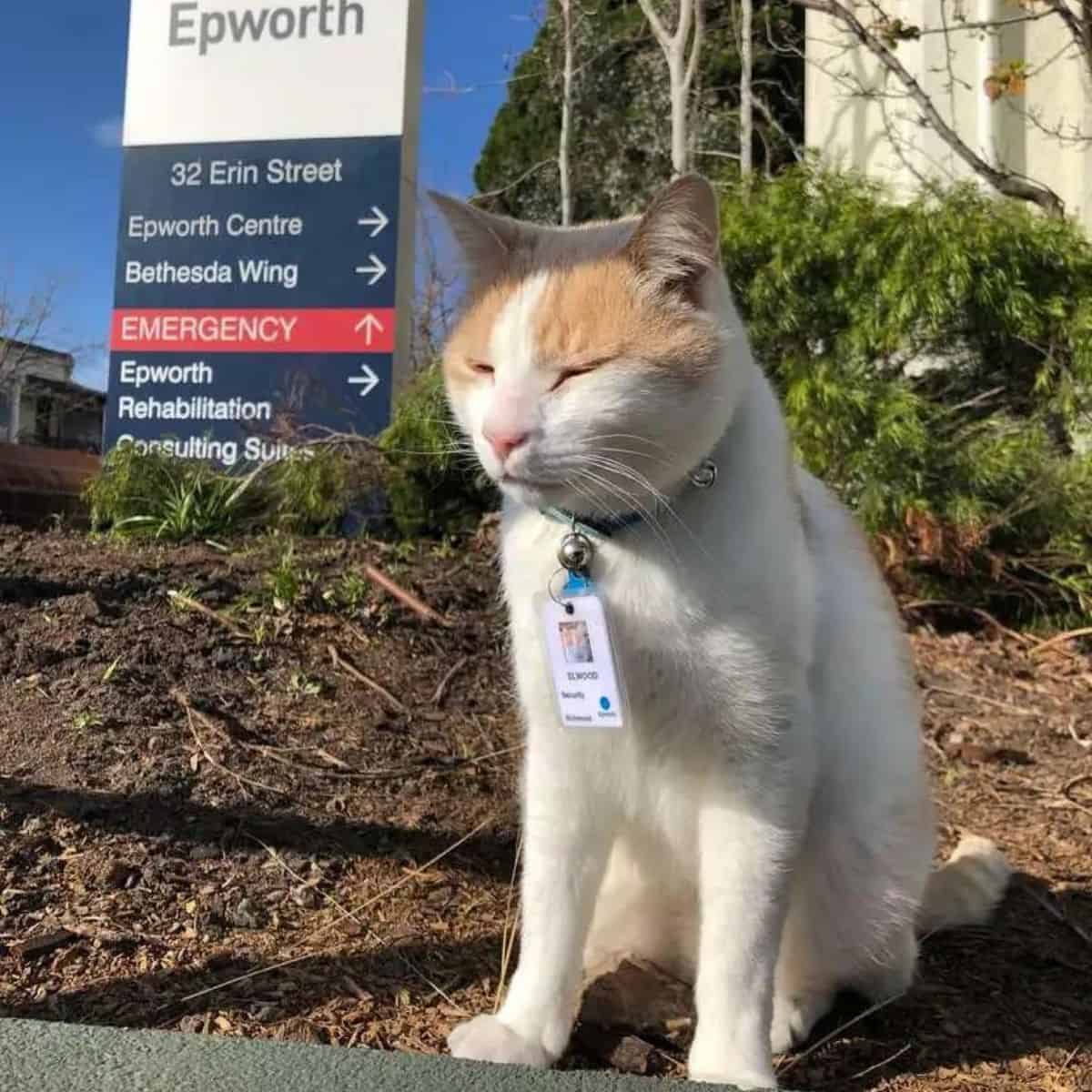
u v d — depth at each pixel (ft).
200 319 5.15
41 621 3.09
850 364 4.48
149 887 2.11
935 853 2.52
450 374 1.95
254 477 4.56
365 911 2.13
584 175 11.16
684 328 1.73
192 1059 1.54
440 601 3.62
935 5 7.06
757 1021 1.68
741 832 1.71
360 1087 1.49
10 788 2.34
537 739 1.84
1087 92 5.67
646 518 1.71
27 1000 1.77
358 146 5.03
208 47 5.22
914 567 4.33
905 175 7.34
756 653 1.69
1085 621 4.32
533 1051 1.68
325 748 2.74
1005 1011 1.95
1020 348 4.63
